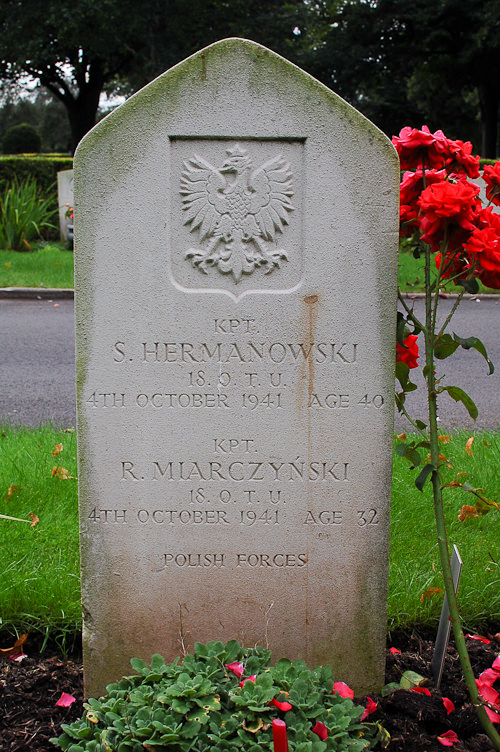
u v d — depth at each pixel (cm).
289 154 251
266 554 271
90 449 263
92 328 256
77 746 227
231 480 267
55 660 293
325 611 274
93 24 2409
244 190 252
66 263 1348
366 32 2862
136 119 245
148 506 267
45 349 827
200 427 263
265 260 255
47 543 355
